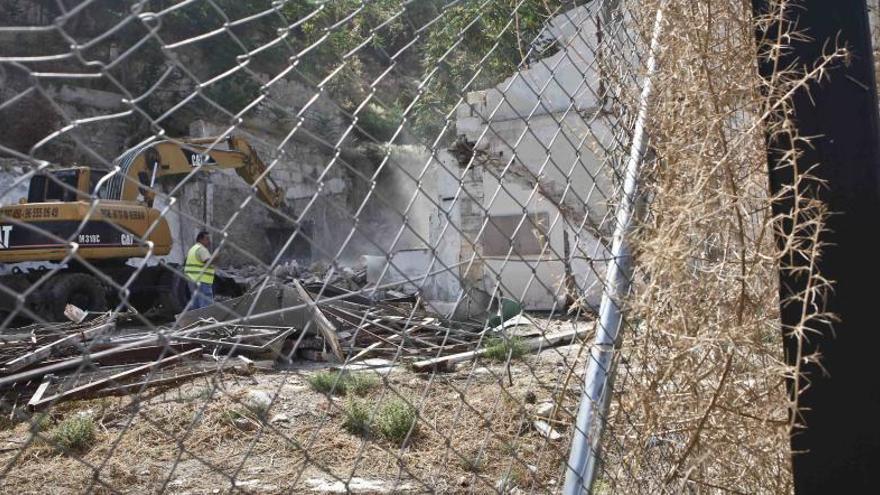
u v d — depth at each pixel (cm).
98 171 1425
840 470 234
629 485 269
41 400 628
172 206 162
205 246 1246
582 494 251
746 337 246
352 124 223
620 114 335
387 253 221
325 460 531
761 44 248
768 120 252
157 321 1577
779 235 245
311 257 2180
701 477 265
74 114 2123
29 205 1379
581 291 284
